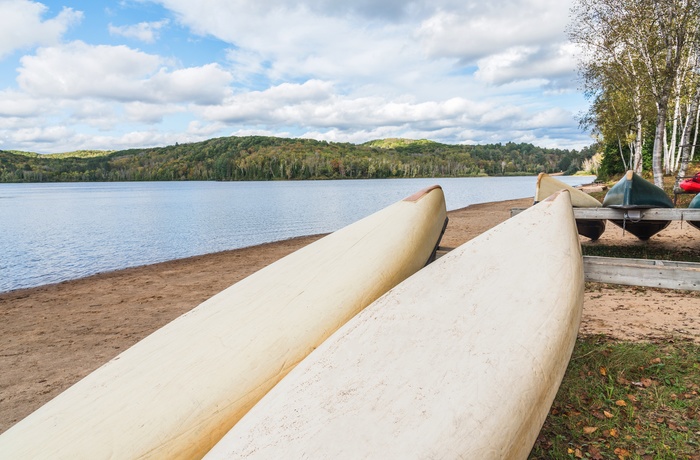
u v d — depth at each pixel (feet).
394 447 4.99
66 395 7.39
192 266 38.68
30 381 14.79
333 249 11.39
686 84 54.95
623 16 52.42
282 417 5.76
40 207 139.74
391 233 11.49
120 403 6.90
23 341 19.33
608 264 14.87
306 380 6.43
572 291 7.94
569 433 8.64
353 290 9.68
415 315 7.46
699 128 99.86
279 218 89.76
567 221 10.09
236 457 5.26
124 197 205.36
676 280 13.84
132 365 7.89
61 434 6.35
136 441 6.33
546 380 6.34
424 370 6.15
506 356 6.35
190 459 6.68
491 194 168.76
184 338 8.57
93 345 18.33
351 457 4.91
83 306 25.77
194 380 7.37
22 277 36.91
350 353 6.80
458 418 5.35
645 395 9.84
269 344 8.23
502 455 5.30
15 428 6.76
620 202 26.23
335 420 5.46
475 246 9.32
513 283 7.98
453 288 8.08
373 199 153.79
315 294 9.54
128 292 29.12
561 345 6.91
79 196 222.89
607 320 15.20
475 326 7.00
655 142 51.31
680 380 10.33
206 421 6.95
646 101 67.67
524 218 10.00
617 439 8.39
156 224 82.84
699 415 8.93
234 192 239.09
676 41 49.39
